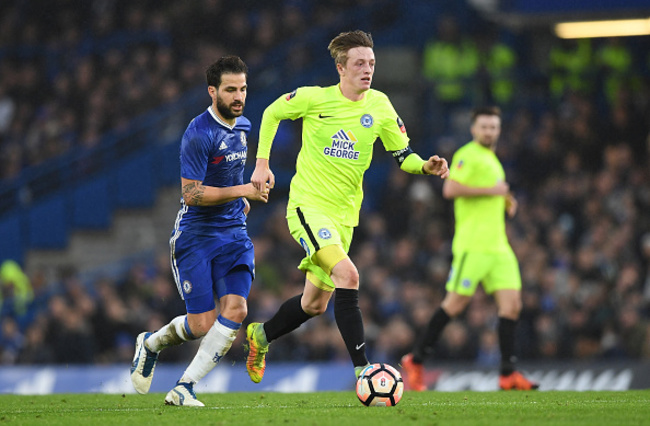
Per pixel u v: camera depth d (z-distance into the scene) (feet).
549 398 84.58
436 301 176.45
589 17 213.05
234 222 76.54
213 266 75.66
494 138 106.11
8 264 195.93
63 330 165.27
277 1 260.62
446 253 186.80
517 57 247.70
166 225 230.48
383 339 166.20
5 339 171.53
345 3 261.85
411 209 203.51
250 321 171.53
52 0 258.98
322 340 165.48
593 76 230.07
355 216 79.05
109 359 170.50
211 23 255.09
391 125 78.43
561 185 199.11
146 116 239.09
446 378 117.50
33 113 248.32
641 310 165.58
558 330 163.63
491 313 163.02
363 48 76.13
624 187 196.24
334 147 76.59
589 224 191.01
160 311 179.63
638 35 237.86
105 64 248.93
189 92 240.12
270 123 76.84
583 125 215.51
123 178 230.48
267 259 193.26
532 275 169.99
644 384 112.27
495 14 224.33
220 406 75.00
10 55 253.65
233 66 72.49
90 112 241.35
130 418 63.57
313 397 88.33
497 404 76.28
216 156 74.49
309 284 78.69
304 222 76.23
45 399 87.25
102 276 215.31
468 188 104.32
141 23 255.29
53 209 226.99
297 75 251.19
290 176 227.40
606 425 58.23
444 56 233.96
